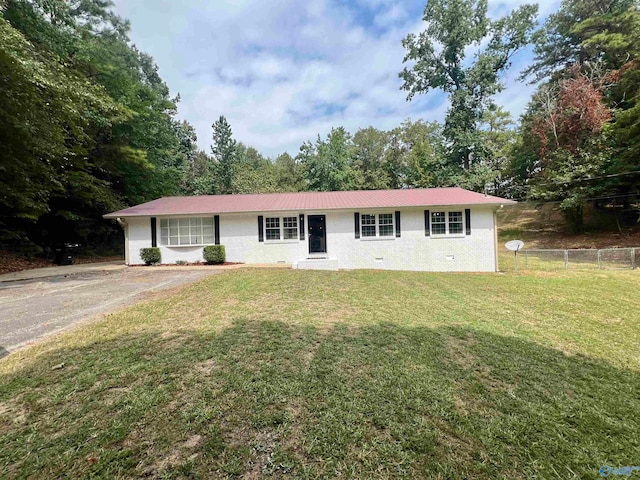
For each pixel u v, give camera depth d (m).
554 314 5.43
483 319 5.05
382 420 2.31
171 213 12.41
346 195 14.90
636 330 4.57
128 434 2.15
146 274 9.92
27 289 7.36
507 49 23.42
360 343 3.88
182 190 33.31
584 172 16.77
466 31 22.62
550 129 19.12
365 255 12.68
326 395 2.65
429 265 12.44
